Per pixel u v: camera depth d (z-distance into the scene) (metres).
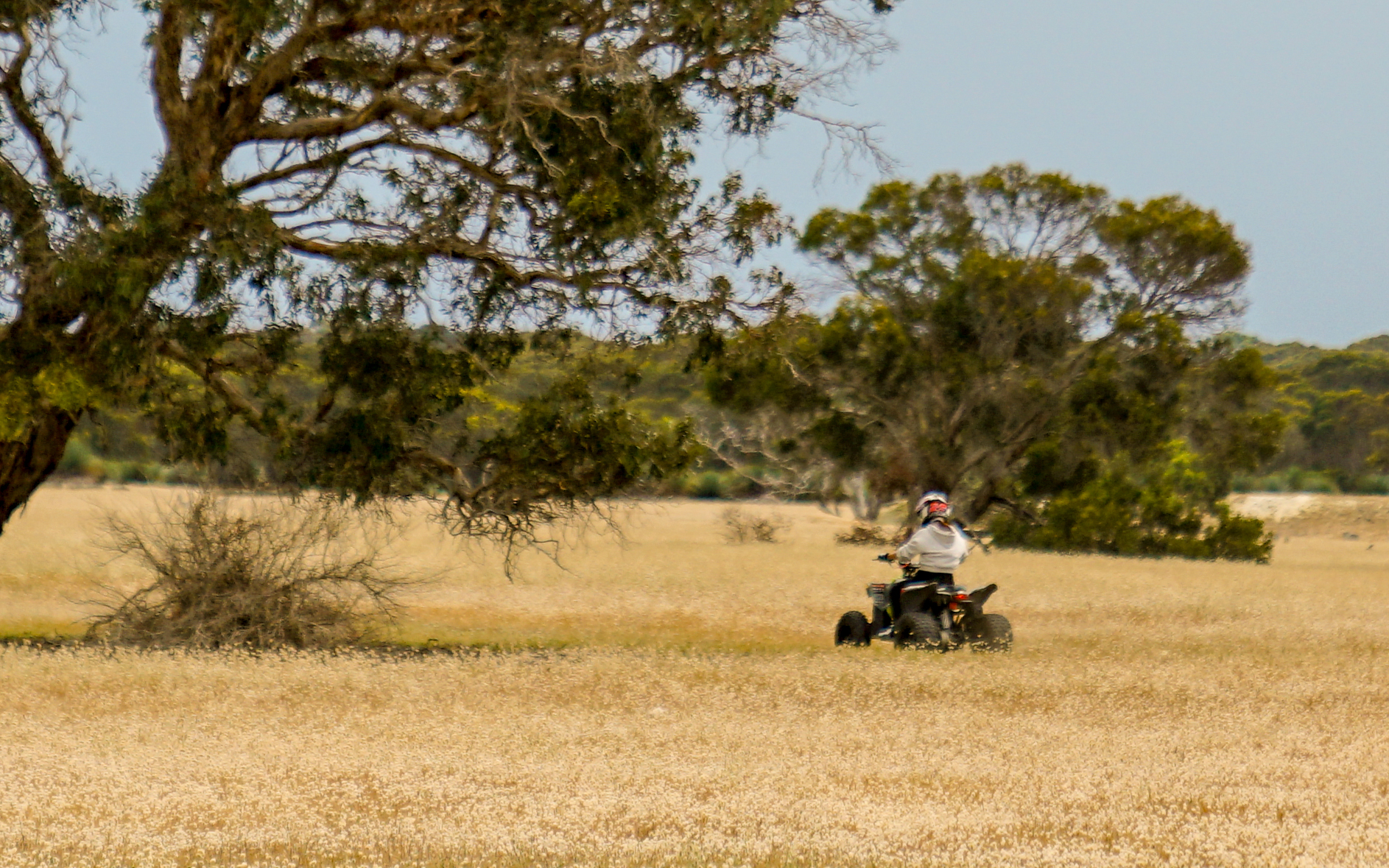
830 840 18.72
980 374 139.75
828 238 148.75
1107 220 144.75
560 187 44.56
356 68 46.22
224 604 45.16
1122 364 143.50
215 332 40.75
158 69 43.66
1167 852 18.38
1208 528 132.50
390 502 50.50
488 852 17.95
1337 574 95.19
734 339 49.06
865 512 189.00
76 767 23.09
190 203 40.16
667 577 79.56
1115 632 53.47
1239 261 140.75
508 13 43.00
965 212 148.12
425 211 47.28
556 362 49.00
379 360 43.38
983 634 43.44
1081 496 137.88
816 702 31.72
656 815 20.16
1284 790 22.64
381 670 36.62
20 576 70.62
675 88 45.66
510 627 55.00
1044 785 22.75
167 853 17.67
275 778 22.58
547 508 49.06
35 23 41.19
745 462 184.62
